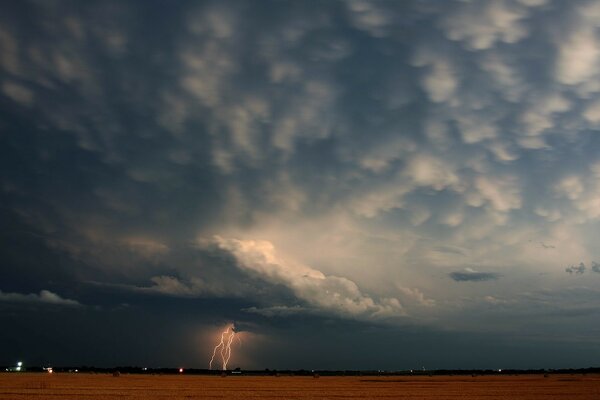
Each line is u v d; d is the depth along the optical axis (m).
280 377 164.88
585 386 81.62
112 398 51.03
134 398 51.56
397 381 115.00
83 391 61.75
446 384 94.12
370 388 77.75
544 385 86.25
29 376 120.56
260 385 88.75
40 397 51.12
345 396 57.53
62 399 49.06
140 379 115.19
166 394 58.59
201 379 127.62
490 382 102.88
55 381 90.19
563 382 99.56
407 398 54.38
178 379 122.88
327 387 81.12
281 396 57.09
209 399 51.88
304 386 85.00
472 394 61.06
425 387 81.12
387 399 53.16
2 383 78.12
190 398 52.81
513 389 72.56
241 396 56.69
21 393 56.56
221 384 91.44
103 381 95.56
